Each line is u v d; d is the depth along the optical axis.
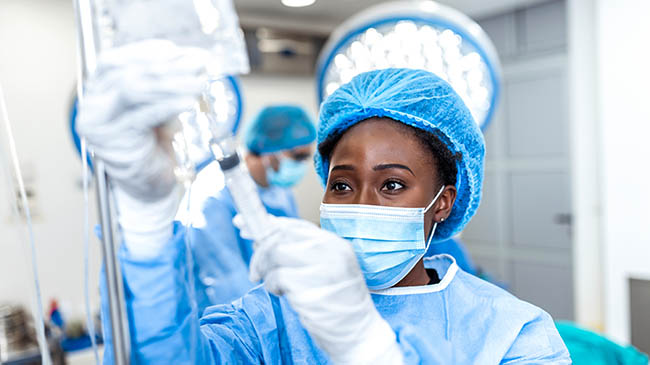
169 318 0.50
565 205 3.89
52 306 2.76
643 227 3.36
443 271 0.86
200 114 0.51
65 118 3.13
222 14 0.42
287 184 2.19
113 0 0.42
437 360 0.60
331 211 0.75
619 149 3.42
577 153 3.78
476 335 0.74
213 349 0.65
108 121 0.41
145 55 0.40
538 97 4.01
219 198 1.68
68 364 2.18
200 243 1.60
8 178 0.55
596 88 3.80
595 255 3.89
